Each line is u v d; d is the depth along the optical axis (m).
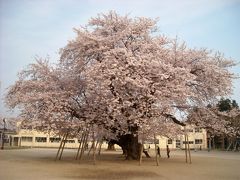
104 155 36.31
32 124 23.77
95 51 24.64
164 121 23.17
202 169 21.17
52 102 23.81
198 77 26.19
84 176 16.98
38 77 27.05
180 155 41.00
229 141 68.25
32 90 26.23
